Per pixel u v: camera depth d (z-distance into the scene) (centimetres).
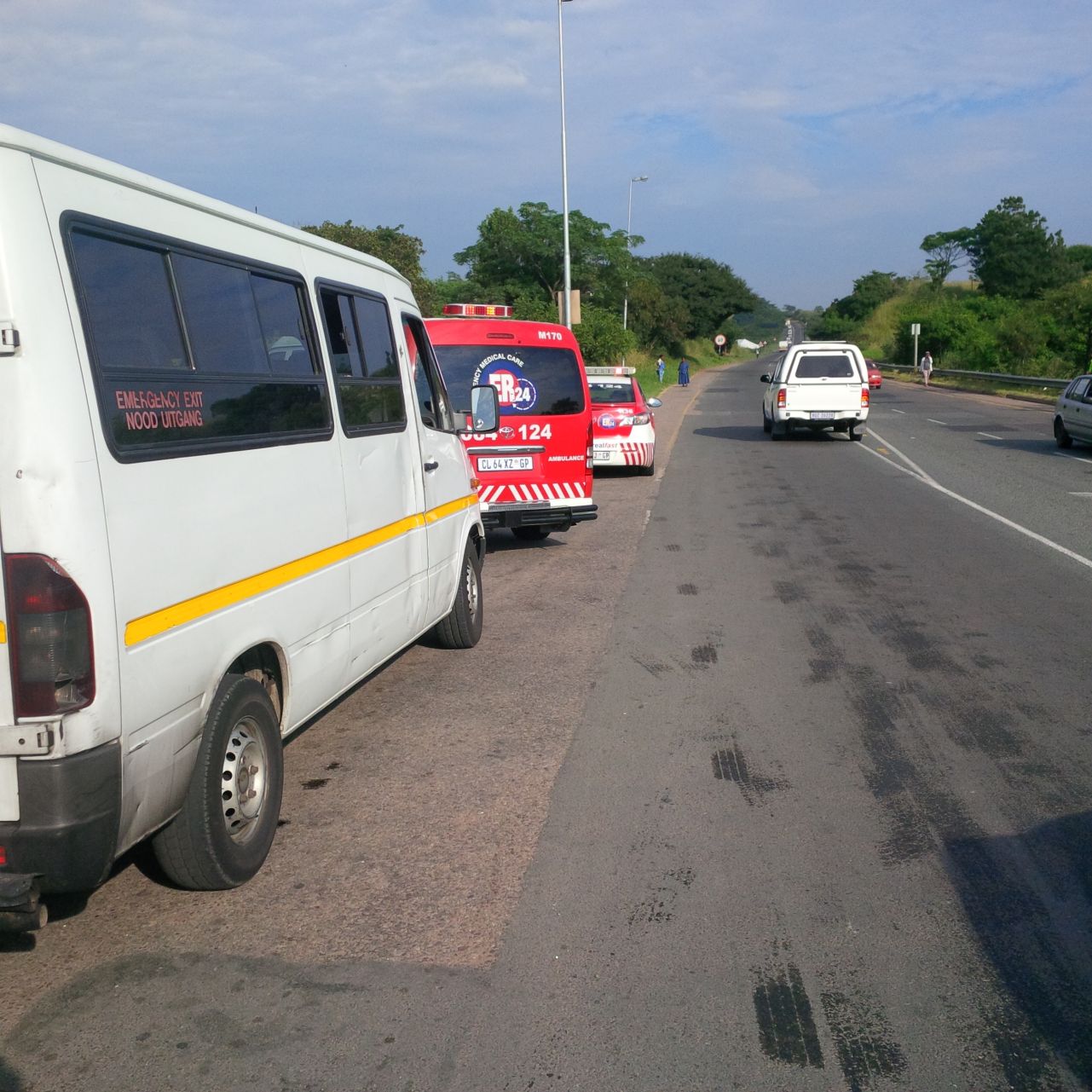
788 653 717
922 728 565
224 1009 321
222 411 384
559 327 1088
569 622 814
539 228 5522
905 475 1777
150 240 351
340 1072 291
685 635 768
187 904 386
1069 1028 308
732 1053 298
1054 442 2362
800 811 461
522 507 1070
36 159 302
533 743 549
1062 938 357
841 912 375
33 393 290
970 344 6644
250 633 397
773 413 2544
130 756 322
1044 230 10906
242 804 404
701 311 10850
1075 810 459
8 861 302
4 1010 322
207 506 366
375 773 512
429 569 625
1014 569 995
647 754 530
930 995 325
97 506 305
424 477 614
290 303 455
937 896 386
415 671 688
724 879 400
